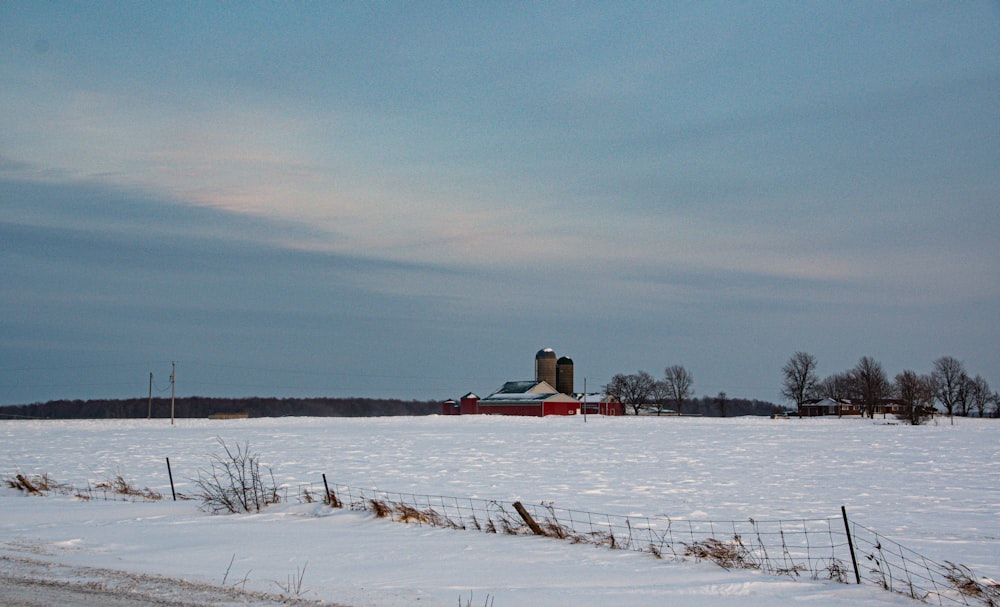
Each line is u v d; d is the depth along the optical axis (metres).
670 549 16.33
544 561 14.47
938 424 117.81
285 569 13.40
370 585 12.23
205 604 10.68
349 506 21.91
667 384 181.00
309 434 74.31
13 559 13.84
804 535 19.25
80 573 12.64
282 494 26.33
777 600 11.81
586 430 86.38
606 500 26.22
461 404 159.62
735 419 136.75
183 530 17.73
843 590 12.58
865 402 163.38
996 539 18.81
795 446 59.28
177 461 42.75
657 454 50.09
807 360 167.38
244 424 99.25
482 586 12.31
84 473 36.03
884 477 35.47
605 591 12.11
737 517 22.45
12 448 53.81
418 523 18.88
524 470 38.16
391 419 113.88
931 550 17.36
